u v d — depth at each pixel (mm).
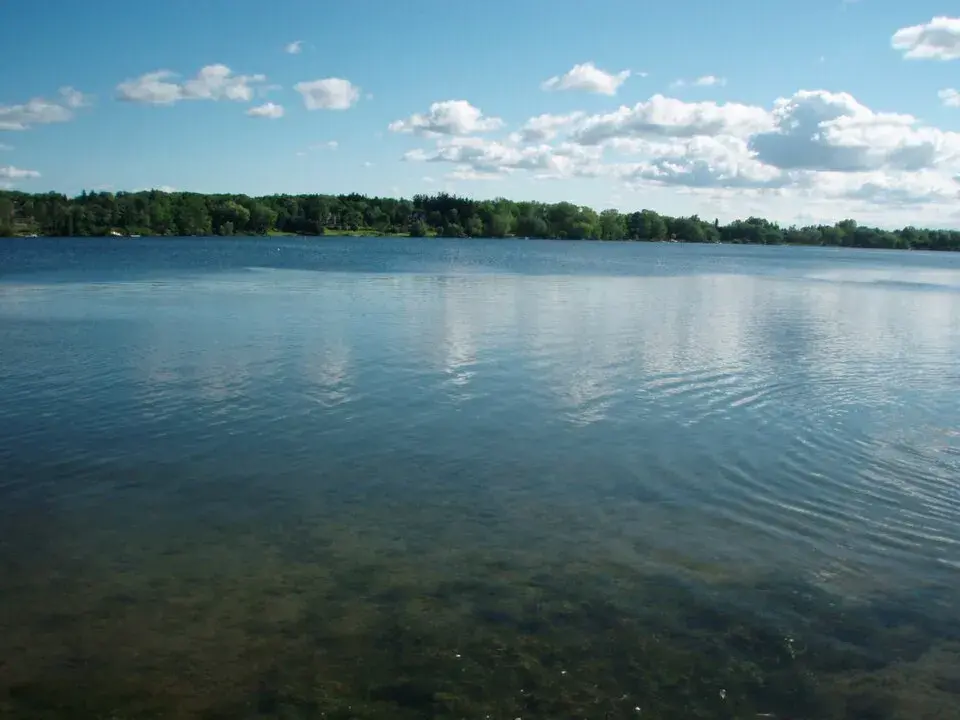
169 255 96812
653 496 12578
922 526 11469
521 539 10992
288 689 7715
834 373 22203
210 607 9141
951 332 32031
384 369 21891
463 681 7859
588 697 7641
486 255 112438
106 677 7863
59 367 21812
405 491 12727
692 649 8391
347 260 89375
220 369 21656
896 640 8570
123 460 14039
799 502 12336
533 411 17547
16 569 9992
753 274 78375
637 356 24547
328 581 9766
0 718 7262
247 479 13180
